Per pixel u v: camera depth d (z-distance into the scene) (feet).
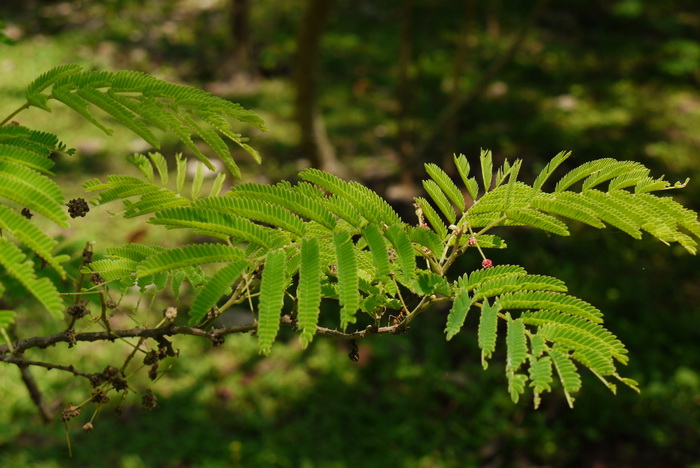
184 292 18.47
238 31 34.09
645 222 4.06
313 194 4.10
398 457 17.79
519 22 42.24
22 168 3.13
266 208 3.80
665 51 39.34
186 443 17.37
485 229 4.42
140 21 38.52
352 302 3.51
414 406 19.06
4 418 16.94
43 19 37.76
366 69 35.94
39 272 5.52
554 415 18.99
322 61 36.11
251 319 19.74
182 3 41.60
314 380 19.49
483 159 4.64
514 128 31.04
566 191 4.40
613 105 34.14
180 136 3.96
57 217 3.04
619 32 41.68
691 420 18.92
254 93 33.19
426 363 20.18
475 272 4.17
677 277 23.91
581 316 3.77
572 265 23.68
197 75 34.32
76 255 5.98
